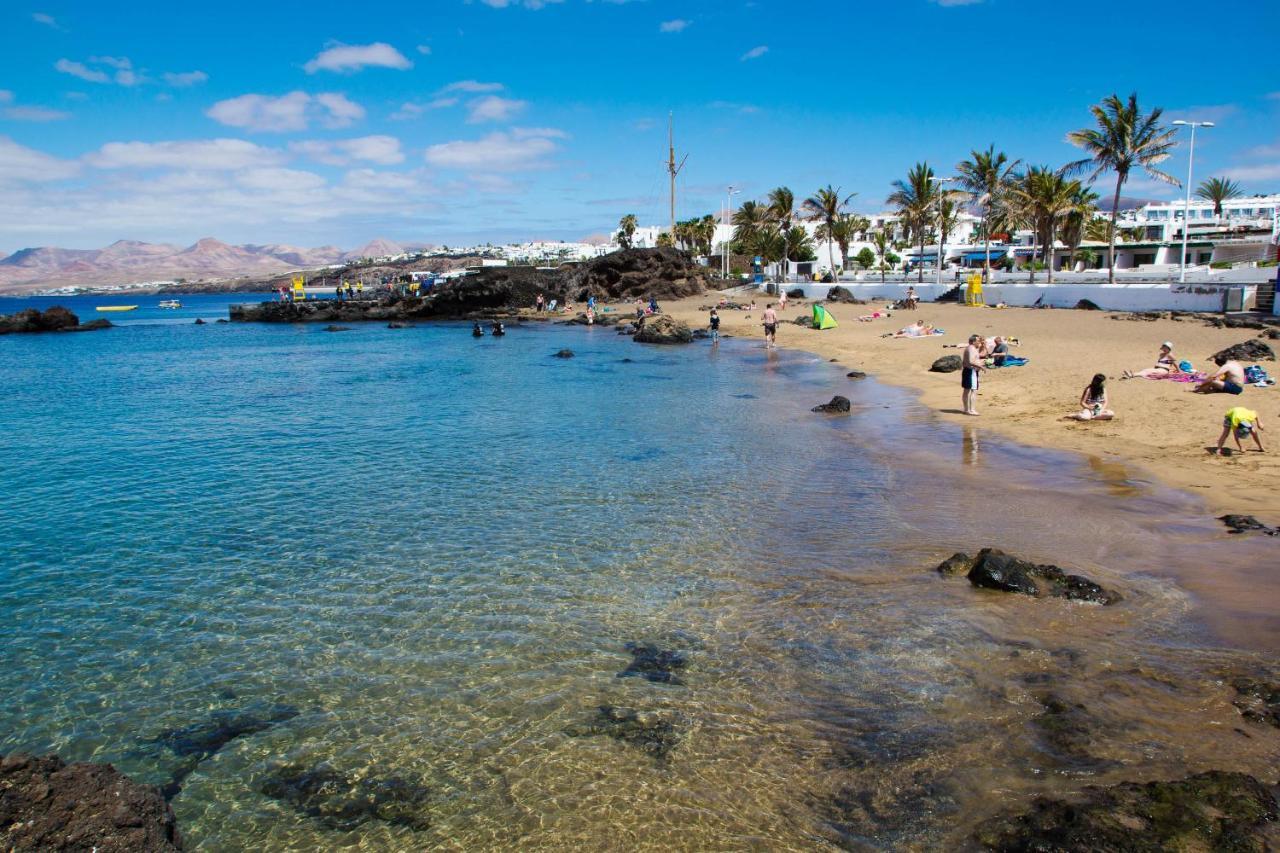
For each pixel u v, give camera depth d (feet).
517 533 39.42
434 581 33.37
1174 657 23.40
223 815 19.10
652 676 24.71
